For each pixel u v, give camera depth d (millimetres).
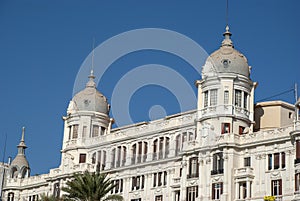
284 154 107000
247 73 118875
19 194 148000
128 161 126125
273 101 119750
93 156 133750
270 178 107000
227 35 123875
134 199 122875
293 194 103375
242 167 109938
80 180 102188
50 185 138750
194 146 114812
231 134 111688
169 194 117625
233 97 116375
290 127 107062
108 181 107812
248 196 107625
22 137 155500
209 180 111062
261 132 110125
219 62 118125
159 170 120938
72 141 136875
